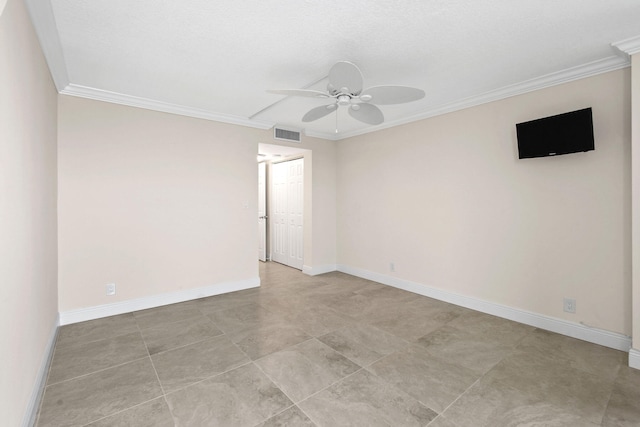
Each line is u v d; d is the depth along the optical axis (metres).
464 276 3.46
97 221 3.11
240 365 2.24
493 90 3.06
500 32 2.06
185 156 3.65
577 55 2.37
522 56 2.39
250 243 4.21
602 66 2.46
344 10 1.81
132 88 3.00
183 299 3.66
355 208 4.83
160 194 3.48
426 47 2.25
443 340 2.64
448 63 2.49
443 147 3.61
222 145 3.93
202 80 2.82
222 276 3.97
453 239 3.54
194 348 2.49
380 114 2.72
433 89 3.04
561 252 2.73
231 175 4.01
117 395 1.89
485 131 3.23
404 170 4.07
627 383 2.00
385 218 4.35
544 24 1.97
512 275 3.06
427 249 3.82
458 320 3.08
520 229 2.99
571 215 2.67
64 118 2.92
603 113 2.48
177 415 1.72
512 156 3.03
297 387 1.98
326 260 5.11
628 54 2.19
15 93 1.45
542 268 2.85
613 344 2.46
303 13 1.84
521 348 2.49
